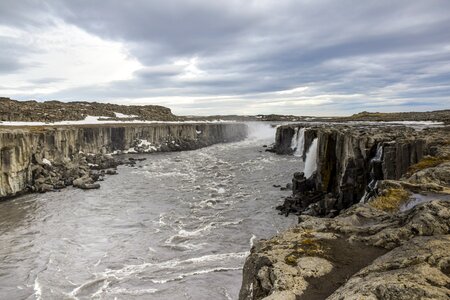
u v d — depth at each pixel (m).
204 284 25.38
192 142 116.62
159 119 162.38
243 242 33.25
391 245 12.91
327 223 15.98
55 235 35.91
